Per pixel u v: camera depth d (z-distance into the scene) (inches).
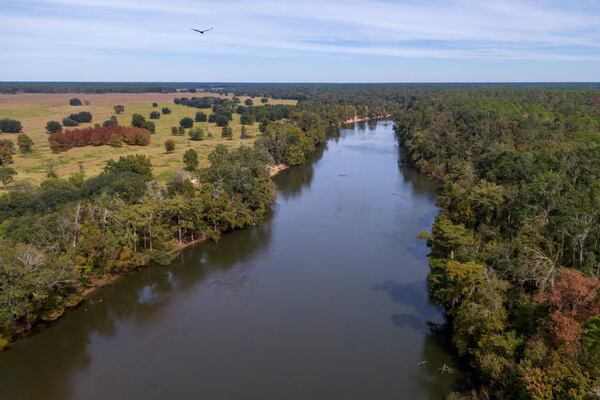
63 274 2657.5
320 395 2089.1
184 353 2420.0
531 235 2659.9
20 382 2253.9
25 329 2652.6
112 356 2420.0
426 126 7470.5
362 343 2453.2
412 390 2103.8
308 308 2815.0
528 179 3651.6
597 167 3772.1
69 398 2130.9
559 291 1925.4
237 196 4156.0
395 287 3026.6
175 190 4087.1
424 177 5807.1
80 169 5447.8
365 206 4692.4
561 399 1579.7
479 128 6240.2
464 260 2544.3
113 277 3272.6
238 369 2274.9
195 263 3516.2
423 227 4055.1
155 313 2832.2
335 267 3341.5
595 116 7037.4
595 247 2461.9
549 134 5684.1
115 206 3449.8
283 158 6599.4
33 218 3164.4
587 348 1662.2
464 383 2113.7
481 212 3272.6
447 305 2583.7
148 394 2128.4
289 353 2393.0
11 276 2477.9
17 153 6722.4
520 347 1955.0
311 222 4284.0
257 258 3555.6
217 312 2812.5
